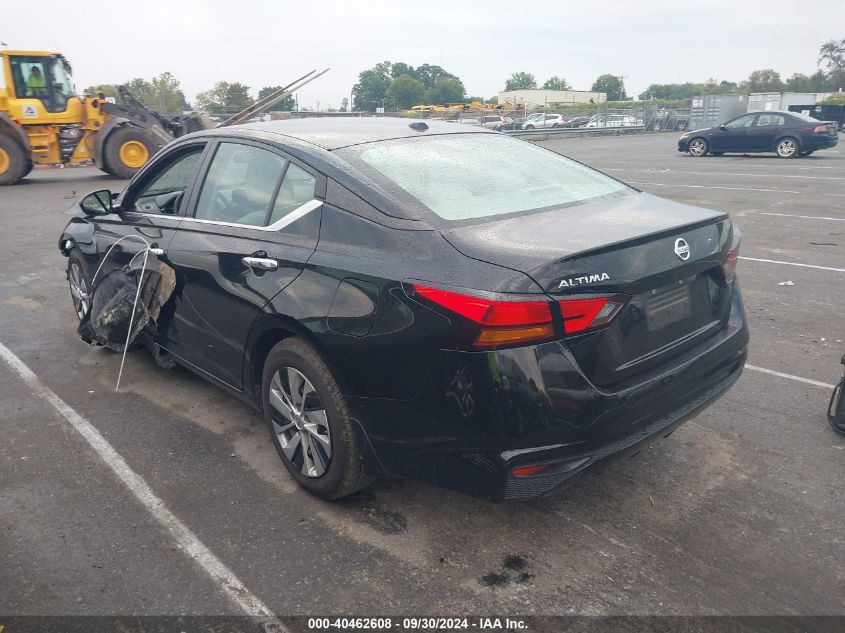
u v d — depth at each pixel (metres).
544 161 3.91
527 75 170.12
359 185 3.15
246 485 3.59
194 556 3.04
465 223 2.97
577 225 2.98
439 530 3.19
